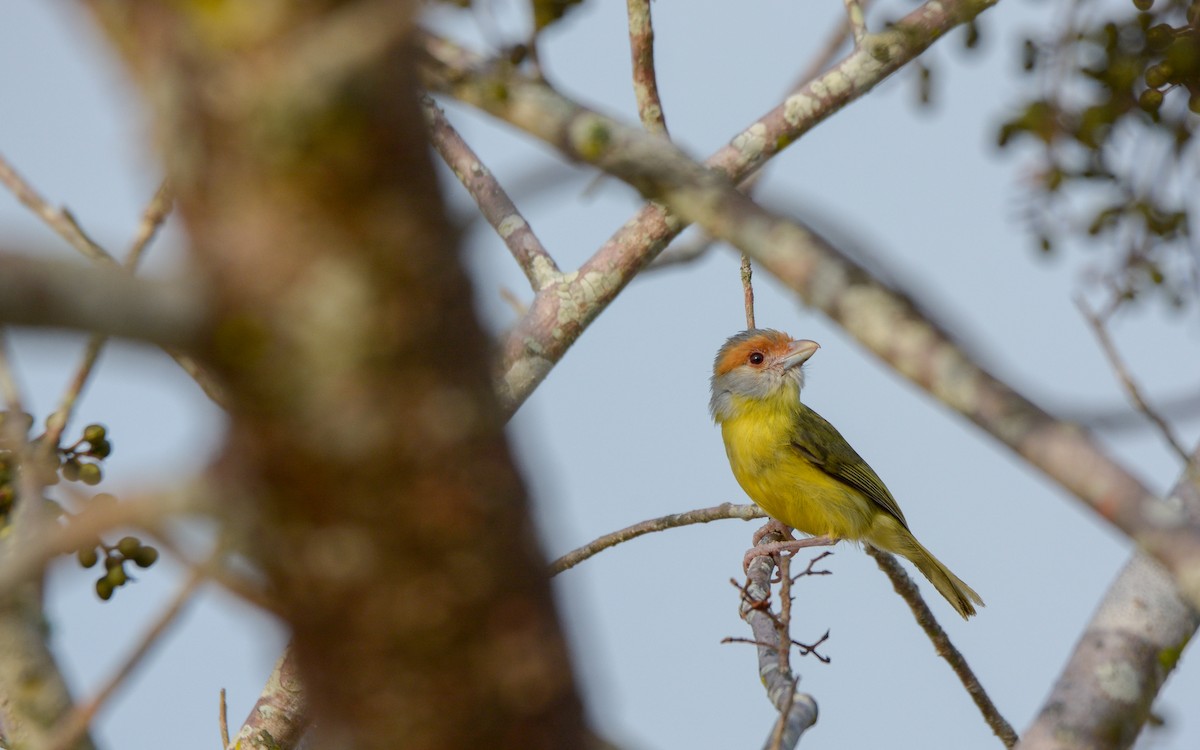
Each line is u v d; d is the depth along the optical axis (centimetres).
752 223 484
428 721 442
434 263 416
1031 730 716
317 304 402
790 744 838
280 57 394
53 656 624
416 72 423
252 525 422
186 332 388
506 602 439
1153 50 930
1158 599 750
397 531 422
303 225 401
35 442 763
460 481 424
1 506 726
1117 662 727
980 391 434
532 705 445
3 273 344
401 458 415
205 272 399
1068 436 421
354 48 392
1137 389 593
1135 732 716
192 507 413
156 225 672
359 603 429
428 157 421
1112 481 412
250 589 441
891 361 448
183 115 401
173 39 399
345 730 450
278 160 397
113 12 409
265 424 409
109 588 784
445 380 419
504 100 587
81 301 360
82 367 672
